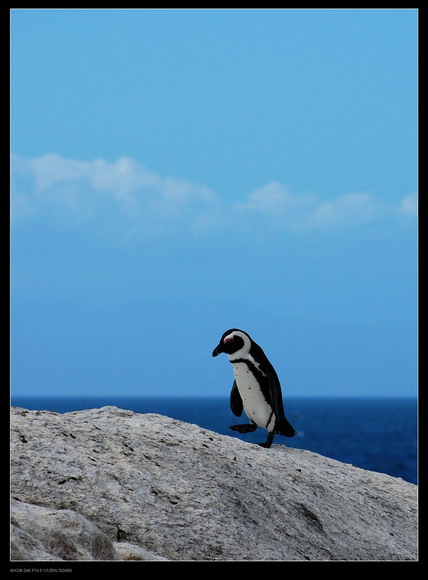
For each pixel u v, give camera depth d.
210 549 24.89
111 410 36.66
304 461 37.94
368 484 37.94
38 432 28.53
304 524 29.20
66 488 25.59
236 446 35.41
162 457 29.81
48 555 20.62
